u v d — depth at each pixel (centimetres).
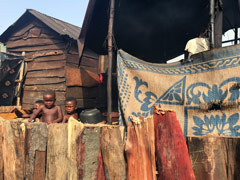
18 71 791
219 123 239
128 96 292
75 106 445
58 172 238
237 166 192
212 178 200
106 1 477
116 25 563
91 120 441
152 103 284
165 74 288
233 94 237
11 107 636
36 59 800
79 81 773
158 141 211
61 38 764
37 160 242
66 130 241
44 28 810
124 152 223
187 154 203
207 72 260
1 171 266
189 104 263
